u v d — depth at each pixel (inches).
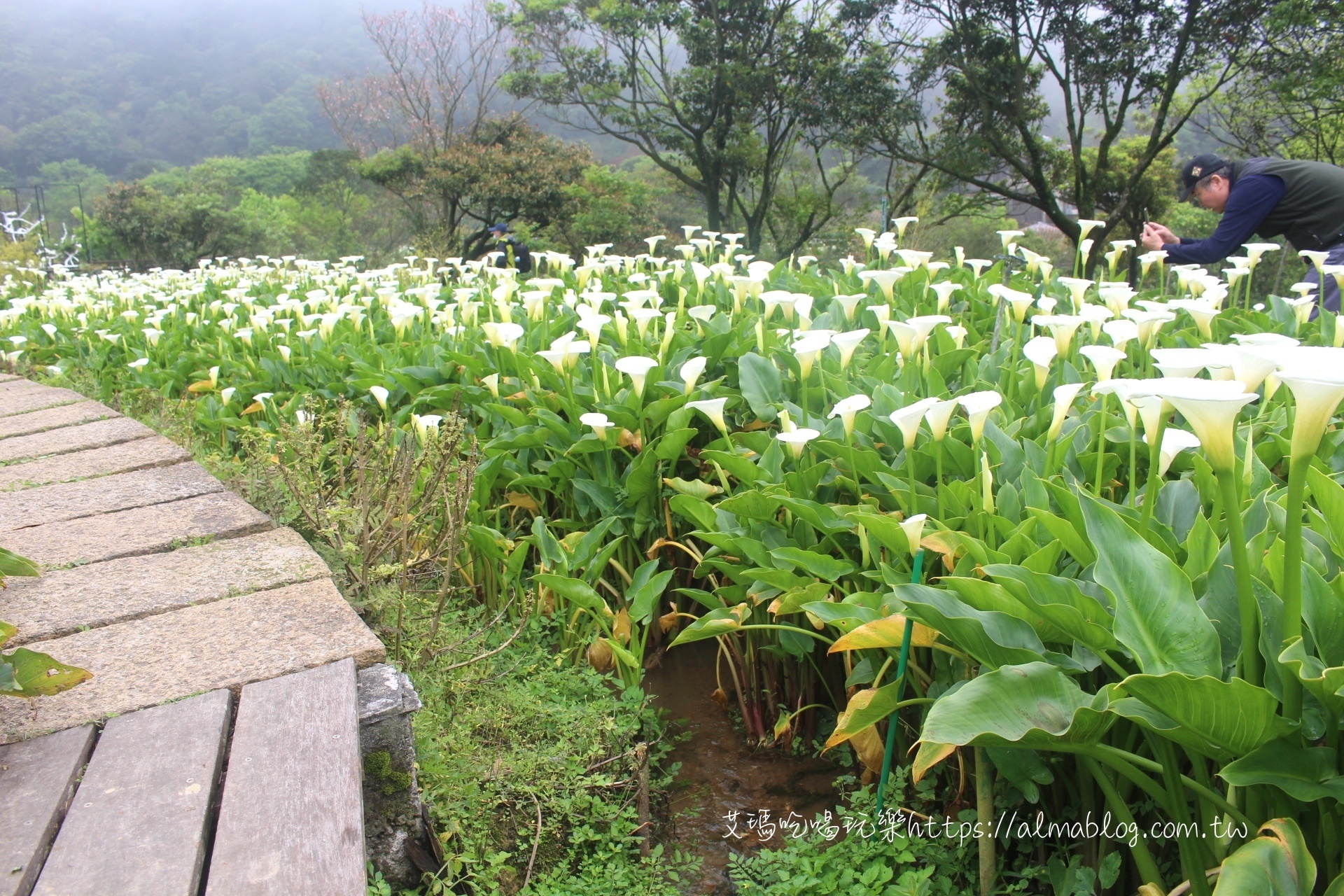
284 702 90.7
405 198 1403.8
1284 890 62.4
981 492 112.1
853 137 1031.6
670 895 102.9
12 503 155.5
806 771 131.6
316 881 68.4
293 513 149.3
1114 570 78.1
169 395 255.6
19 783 79.2
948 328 169.9
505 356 189.6
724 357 178.7
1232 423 62.9
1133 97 979.9
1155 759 88.1
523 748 113.2
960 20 954.7
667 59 1115.3
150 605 113.3
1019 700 74.6
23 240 953.5
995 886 98.7
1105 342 165.6
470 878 92.2
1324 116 834.8
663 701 151.4
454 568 159.8
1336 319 145.9
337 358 221.3
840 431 137.2
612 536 161.9
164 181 2952.8
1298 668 63.9
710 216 1149.1
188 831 73.2
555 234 1233.4
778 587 119.3
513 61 1178.0
